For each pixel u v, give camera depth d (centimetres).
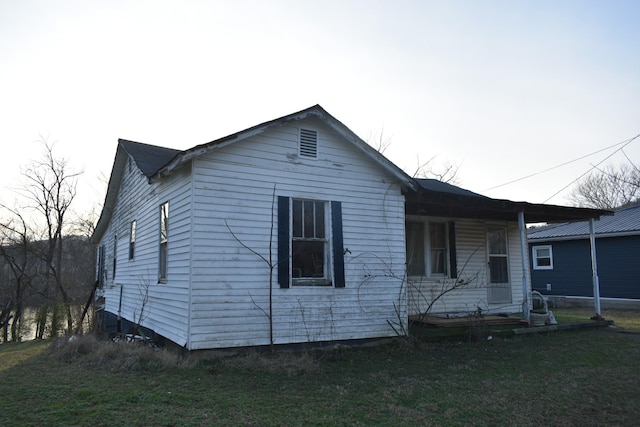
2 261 2638
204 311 735
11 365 775
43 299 2611
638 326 1224
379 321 898
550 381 650
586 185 4122
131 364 689
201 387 583
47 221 2617
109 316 1488
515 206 1102
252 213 796
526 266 1116
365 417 488
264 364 693
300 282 840
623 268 1820
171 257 839
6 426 438
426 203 1002
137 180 1184
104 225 1725
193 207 748
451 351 847
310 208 870
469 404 543
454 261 1198
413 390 594
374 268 909
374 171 940
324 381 630
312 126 879
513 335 1009
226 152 787
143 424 449
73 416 469
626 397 580
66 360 798
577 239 2000
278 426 455
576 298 1981
